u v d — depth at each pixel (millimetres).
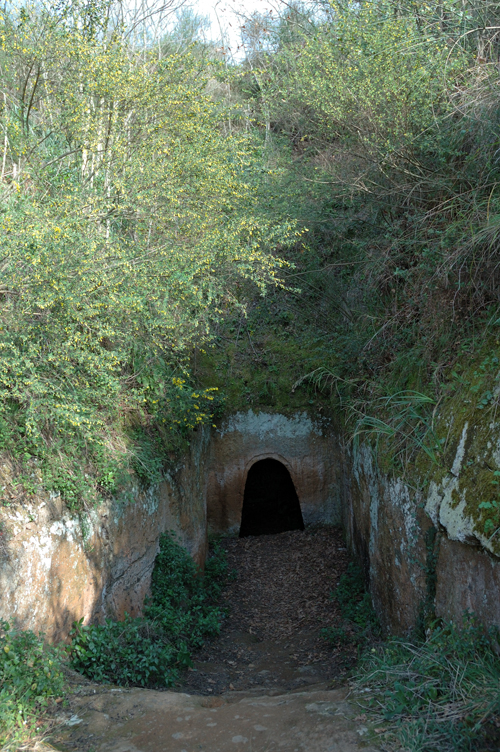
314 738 3582
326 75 7352
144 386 7301
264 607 9352
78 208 5992
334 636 7598
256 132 11820
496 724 3320
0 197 5770
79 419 5312
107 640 5574
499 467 4254
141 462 7133
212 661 7348
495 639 3926
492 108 5543
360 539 9125
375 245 7812
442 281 5887
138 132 7195
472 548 4422
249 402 11969
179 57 7277
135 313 6289
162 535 8039
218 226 7434
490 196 5438
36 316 5473
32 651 4371
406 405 6320
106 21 6816
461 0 6449
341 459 11023
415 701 3734
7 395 5078
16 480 5125
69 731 4004
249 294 11469
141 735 3916
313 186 9031
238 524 12297
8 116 6688
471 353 5457
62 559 5395
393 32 6438
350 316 9617
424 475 5520
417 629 5344
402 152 6594
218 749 3664
